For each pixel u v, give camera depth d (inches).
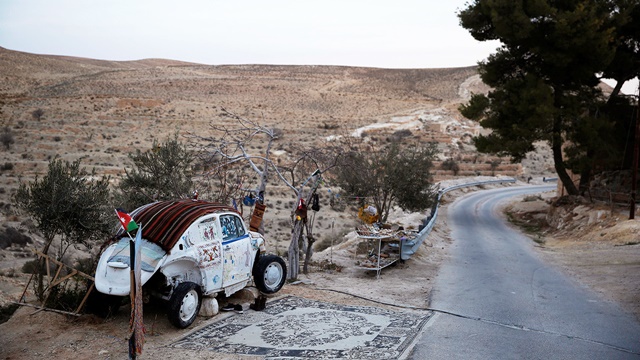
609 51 1273.4
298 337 368.5
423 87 6756.9
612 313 460.4
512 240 1134.4
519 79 1402.6
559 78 1393.9
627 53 1407.5
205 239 401.7
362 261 685.3
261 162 2365.9
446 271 685.3
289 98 5516.7
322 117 4530.0
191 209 405.1
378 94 6122.1
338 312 438.3
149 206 413.7
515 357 341.7
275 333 376.2
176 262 380.5
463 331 396.5
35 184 425.4
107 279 362.0
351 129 3823.8
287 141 3184.1
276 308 443.5
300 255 730.8
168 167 654.5
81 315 390.9
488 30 1485.0
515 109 1365.7
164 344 348.2
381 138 3592.5
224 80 6328.7
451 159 3262.8
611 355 350.3
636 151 1056.2
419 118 4416.8
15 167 2369.6
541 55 1315.2
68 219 422.0
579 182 1565.0
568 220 1270.9
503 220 1624.0
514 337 385.7
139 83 5782.5
